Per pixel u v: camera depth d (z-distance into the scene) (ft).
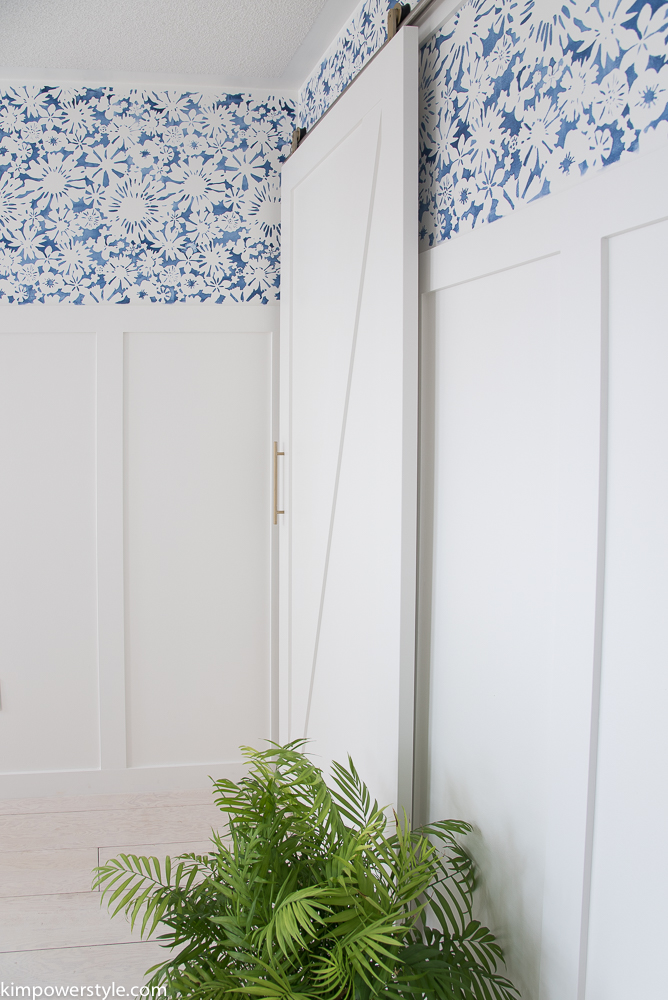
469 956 3.74
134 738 8.17
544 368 3.65
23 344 7.75
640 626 3.02
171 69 7.37
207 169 7.86
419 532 4.99
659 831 2.93
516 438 3.88
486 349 4.15
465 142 4.30
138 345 7.88
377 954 3.40
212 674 8.25
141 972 5.31
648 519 2.97
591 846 3.31
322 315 6.38
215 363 8.01
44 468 7.86
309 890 3.22
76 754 8.12
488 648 4.18
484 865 4.22
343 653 5.93
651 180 2.86
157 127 7.76
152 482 8.00
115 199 7.76
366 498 5.41
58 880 6.43
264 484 8.19
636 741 3.05
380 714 5.05
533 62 3.62
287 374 7.50
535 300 3.71
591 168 3.24
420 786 5.04
